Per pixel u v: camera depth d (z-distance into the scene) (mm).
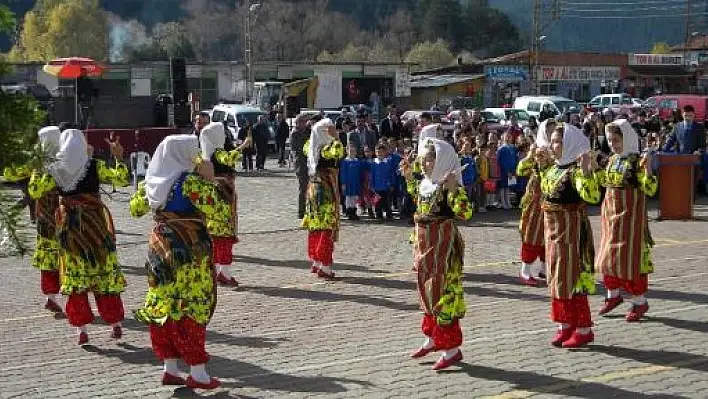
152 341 7203
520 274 11734
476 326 9164
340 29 87188
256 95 45844
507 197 19000
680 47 75750
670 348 8227
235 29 83250
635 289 9195
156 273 7047
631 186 9125
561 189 8070
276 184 24750
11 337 9242
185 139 7113
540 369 7637
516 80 58062
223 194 11188
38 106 3111
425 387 7207
